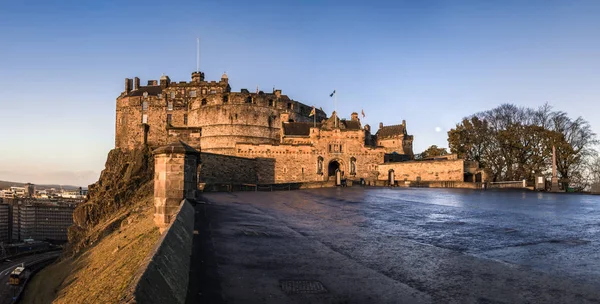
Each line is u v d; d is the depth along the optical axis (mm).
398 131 98938
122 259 20875
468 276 9922
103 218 74125
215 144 90688
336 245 13961
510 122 71312
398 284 9328
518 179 64562
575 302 7945
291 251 12883
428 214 23141
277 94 101750
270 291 8734
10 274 103938
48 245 189875
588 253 12258
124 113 104312
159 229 20172
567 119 67000
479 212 23641
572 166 63438
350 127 85938
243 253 12430
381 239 15172
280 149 70750
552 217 20719
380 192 44406
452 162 62844
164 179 20328
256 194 41875
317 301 8141
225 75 110000
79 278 30281
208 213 22297
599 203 28828
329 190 49594
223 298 8203
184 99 103938
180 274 7965
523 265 10930
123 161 94750
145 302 5164
